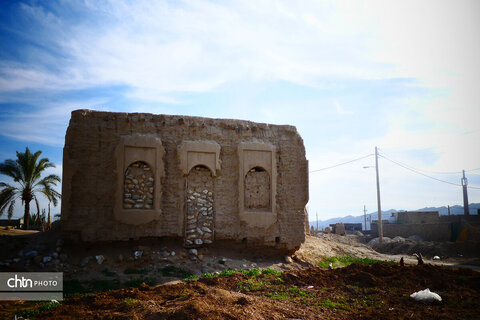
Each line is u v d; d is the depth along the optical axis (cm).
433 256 2730
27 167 2661
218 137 1694
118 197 1471
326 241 2419
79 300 980
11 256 1383
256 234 1678
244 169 1698
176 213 1562
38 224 3591
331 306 904
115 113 1543
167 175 1580
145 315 771
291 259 1758
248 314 774
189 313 734
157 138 1562
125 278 1294
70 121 1491
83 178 1461
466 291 1017
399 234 3991
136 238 1491
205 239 1593
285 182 1789
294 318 796
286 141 1828
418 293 958
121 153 1498
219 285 1139
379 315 828
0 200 2550
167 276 1345
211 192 1648
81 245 1441
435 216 4197
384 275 1184
